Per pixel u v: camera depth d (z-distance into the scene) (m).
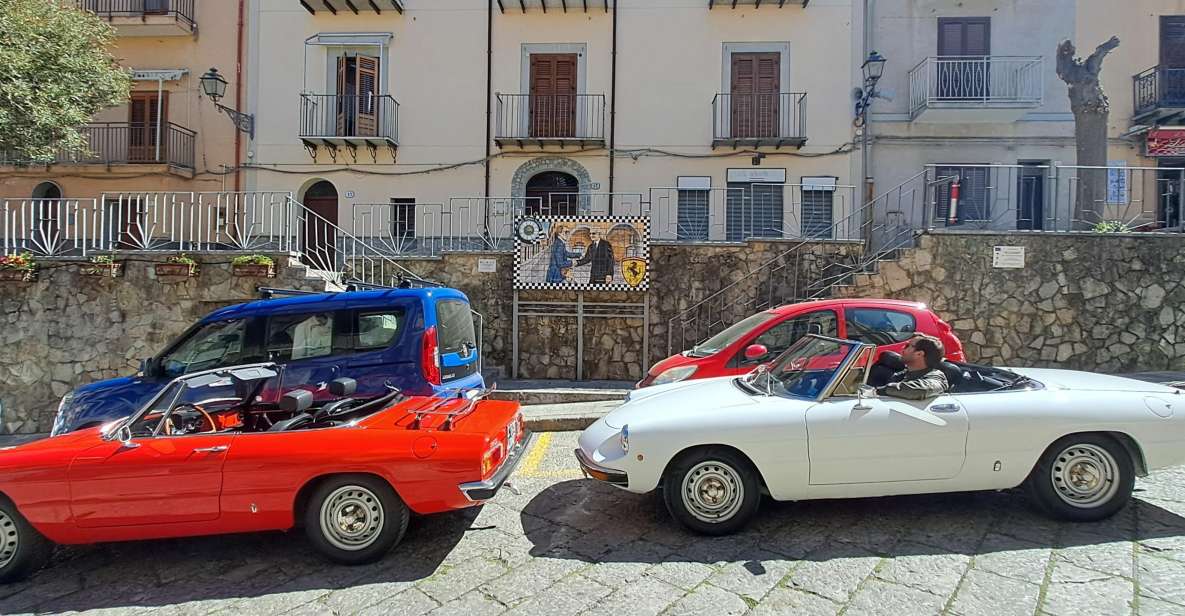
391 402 4.59
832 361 4.20
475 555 3.75
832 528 3.97
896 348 5.60
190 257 8.10
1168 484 4.57
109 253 8.14
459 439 3.69
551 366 9.95
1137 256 8.89
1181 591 3.07
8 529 3.60
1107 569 3.31
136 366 8.11
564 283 9.73
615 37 14.23
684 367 6.10
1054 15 13.73
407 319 5.39
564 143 13.98
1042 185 12.30
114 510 3.57
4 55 8.64
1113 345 8.88
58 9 10.02
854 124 13.85
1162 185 10.37
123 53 14.63
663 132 14.20
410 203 14.34
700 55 14.15
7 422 8.12
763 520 4.13
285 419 4.39
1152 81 13.23
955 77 13.56
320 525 3.63
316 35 14.20
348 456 3.56
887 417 3.85
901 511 4.23
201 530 3.62
